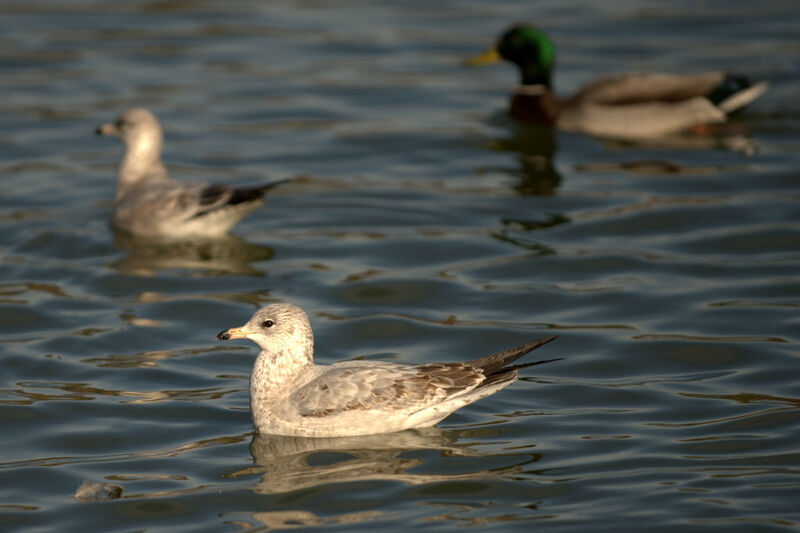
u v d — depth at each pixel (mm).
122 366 13406
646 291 15570
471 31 28875
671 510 9922
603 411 12242
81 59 26531
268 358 11758
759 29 28469
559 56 27031
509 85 25953
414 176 20547
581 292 15617
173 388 12883
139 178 18391
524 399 12617
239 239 17750
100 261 16719
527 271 16391
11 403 12398
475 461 11016
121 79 25344
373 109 24125
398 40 28203
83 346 13898
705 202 18812
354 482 10625
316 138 22453
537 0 31406
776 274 16031
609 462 10945
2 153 21250
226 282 15992
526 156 21578
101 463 11156
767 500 10070
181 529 9844
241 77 25672
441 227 18156
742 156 21109
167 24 29234
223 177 20281
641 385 12891
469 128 23156
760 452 11078
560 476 10672
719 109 22844
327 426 11445
